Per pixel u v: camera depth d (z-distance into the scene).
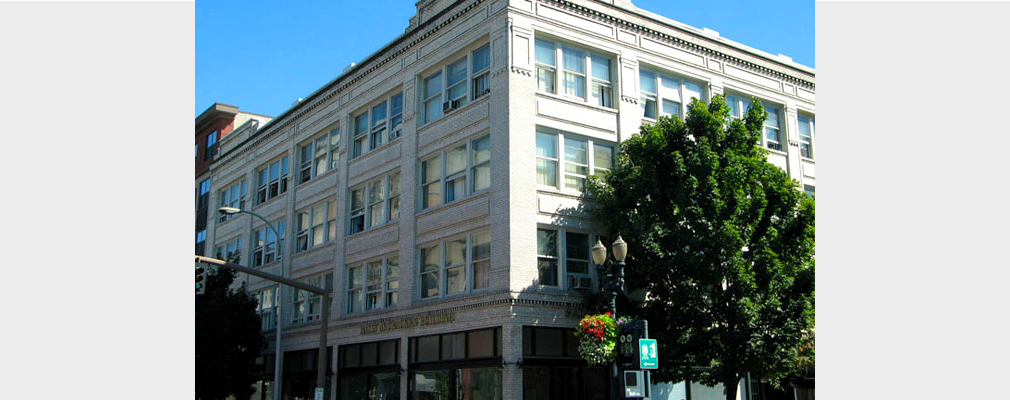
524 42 24.25
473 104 24.95
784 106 30.81
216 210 41.44
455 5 26.41
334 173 31.58
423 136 26.97
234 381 29.73
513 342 21.53
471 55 25.78
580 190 24.42
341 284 29.55
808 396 27.81
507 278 22.11
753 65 30.02
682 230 20.17
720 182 20.31
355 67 31.25
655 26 27.36
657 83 27.22
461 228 24.44
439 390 23.97
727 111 21.48
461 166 25.23
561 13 25.22
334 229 31.23
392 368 25.83
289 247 33.62
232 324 29.83
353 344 28.16
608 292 17.91
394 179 28.30
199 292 29.62
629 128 25.72
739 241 19.47
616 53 26.12
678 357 20.16
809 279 20.16
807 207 21.27
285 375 31.94
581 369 22.86
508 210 22.58
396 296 26.92
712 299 20.00
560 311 22.70
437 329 24.25
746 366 19.62
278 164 36.56
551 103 24.27
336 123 32.41
